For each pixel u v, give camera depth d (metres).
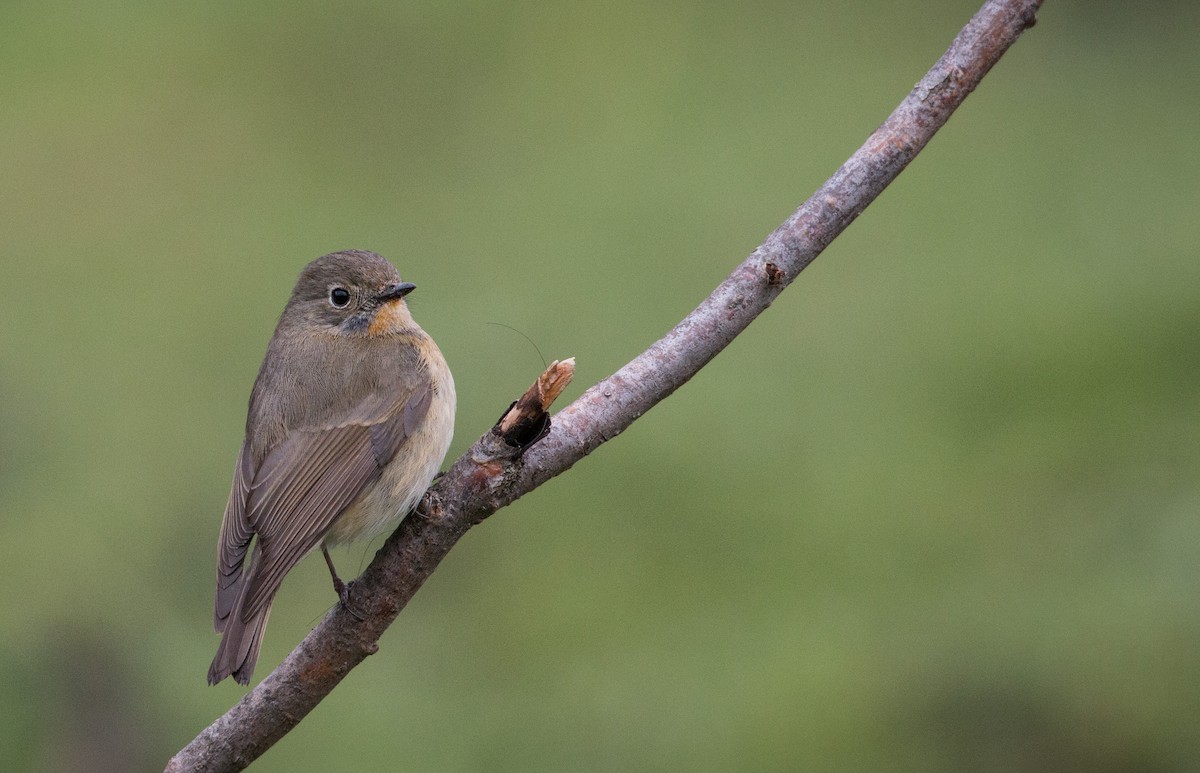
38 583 12.91
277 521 7.68
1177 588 11.77
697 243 15.79
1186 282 14.74
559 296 15.31
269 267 16.08
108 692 12.05
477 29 19.72
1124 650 11.45
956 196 16.58
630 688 11.88
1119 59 18.58
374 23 19.84
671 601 12.62
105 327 15.51
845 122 17.50
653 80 18.58
